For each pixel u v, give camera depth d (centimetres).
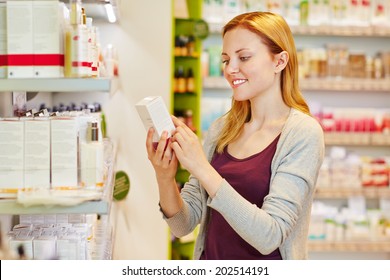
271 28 253
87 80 215
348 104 625
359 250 591
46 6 222
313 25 584
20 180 230
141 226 493
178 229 270
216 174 231
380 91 625
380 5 594
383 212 604
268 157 252
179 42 553
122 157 488
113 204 490
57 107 426
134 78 489
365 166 592
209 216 273
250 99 267
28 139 230
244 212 224
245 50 251
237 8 580
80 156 231
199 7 571
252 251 252
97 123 235
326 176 588
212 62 581
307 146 244
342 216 595
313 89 611
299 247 252
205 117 585
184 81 562
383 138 592
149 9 486
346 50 594
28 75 223
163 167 247
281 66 257
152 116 236
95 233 332
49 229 267
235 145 270
